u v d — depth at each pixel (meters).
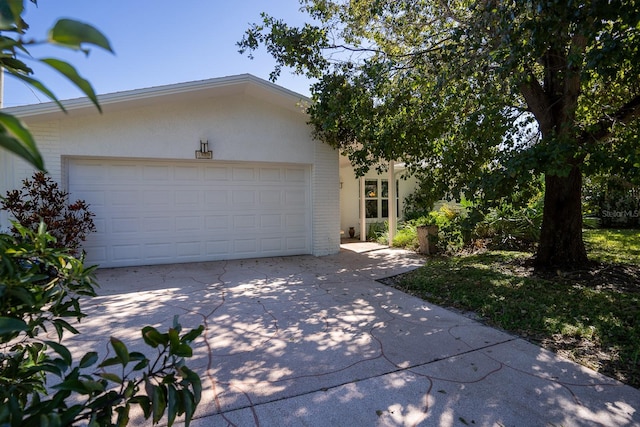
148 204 7.73
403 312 4.76
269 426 2.38
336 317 4.55
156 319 4.42
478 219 5.00
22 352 1.44
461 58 5.18
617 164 4.11
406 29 6.47
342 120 6.92
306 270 7.40
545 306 4.70
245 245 8.61
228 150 8.12
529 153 4.41
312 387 2.87
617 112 5.84
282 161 8.67
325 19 6.75
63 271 1.49
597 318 4.23
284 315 4.63
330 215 9.29
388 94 6.34
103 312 4.67
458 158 6.62
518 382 2.95
